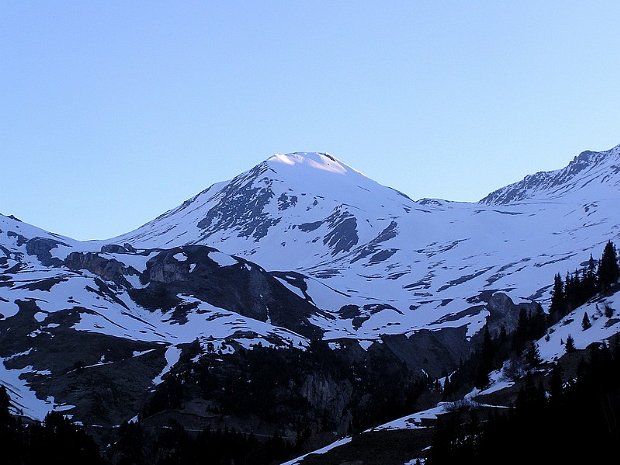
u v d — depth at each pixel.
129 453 143.38
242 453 139.00
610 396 85.50
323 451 102.06
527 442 83.56
